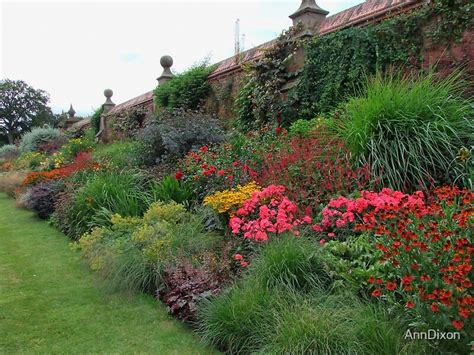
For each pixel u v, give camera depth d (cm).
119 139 1334
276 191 364
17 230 598
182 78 1038
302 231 315
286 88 697
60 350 247
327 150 416
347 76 577
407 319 210
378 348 196
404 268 198
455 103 405
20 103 4481
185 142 699
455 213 209
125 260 350
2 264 427
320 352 198
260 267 275
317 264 271
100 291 342
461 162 358
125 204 520
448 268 176
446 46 477
